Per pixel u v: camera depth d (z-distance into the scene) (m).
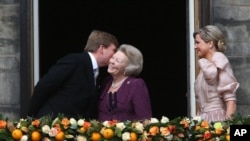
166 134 16.34
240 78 20.02
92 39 18.14
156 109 26.16
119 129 16.31
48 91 17.69
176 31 26.17
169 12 26.25
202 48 18.70
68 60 17.83
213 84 18.56
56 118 16.66
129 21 26.62
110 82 18.28
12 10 19.95
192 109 19.94
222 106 18.58
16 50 19.94
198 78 18.83
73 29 26.11
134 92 17.84
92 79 17.84
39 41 21.02
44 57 24.95
